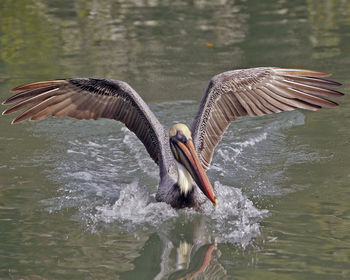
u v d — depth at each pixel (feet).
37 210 32.17
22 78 54.60
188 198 33.01
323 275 24.00
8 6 80.84
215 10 79.05
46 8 80.18
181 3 82.89
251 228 29.58
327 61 57.36
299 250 26.58
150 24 72.90
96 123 47.88
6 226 29.94
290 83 33.04
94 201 33.81
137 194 35.06
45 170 38.17
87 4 82.28
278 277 24.08
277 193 33.88
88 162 40.06
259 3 82.38
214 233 29.94
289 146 41.32
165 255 27.22
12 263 25.77
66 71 56.59
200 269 25.59
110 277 24.66
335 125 44.42
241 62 58.29
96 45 65.46
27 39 67.36
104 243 28.43
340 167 37.11
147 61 59.98
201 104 34.86
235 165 38.81
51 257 26.53
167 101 49.83
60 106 33.12
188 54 62.03
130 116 35.06
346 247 26.61
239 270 25.03
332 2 81.56
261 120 46.98
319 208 31.30
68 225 30.35
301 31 68.44
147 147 36.14
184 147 32.14
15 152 41.19
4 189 34.94
